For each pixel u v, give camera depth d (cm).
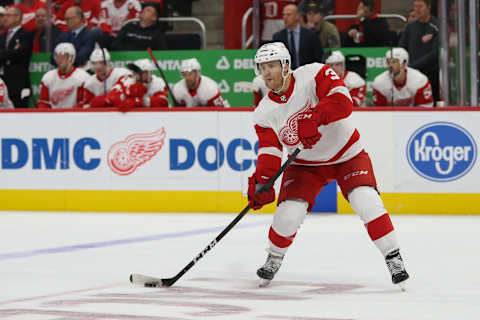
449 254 1566
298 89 1184
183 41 2861
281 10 2798
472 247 1670
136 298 1087
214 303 1038
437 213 2433
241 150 2527
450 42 2628
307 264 1439
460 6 2591
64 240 1861
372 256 1537
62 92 2836
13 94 2898
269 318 921
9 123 2677
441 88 2652
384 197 2455
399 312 962
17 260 1531
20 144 2672
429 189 2433
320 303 1035
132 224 2212
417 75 2638
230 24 2858
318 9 2712
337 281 1244
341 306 1009
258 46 2830
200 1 2861
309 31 2711
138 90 2608
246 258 1531
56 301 1066
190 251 1650
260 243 1769
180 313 959
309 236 1884
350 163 1214
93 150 2622
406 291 1139
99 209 2622
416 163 2438
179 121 2561
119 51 2884
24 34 2883
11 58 2883
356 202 1190
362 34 2688
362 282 1232
